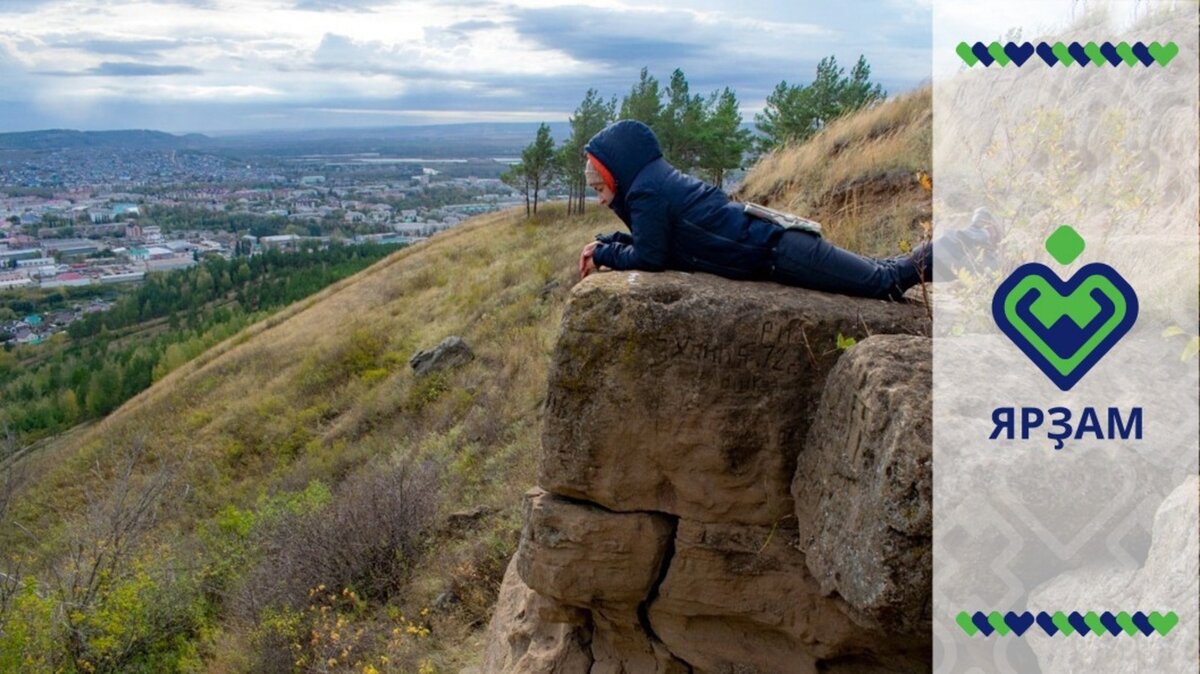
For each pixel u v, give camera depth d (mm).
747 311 3031
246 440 19531
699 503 3158
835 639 3100
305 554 8523
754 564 3166
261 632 7422
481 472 10547
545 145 37438
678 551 3232
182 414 23047
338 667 6602
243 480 17609
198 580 9773
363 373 20641
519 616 4445
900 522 2260
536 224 34781
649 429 3127
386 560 8375
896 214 7230
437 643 6555
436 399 16266
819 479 2822
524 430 11531
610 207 3568
